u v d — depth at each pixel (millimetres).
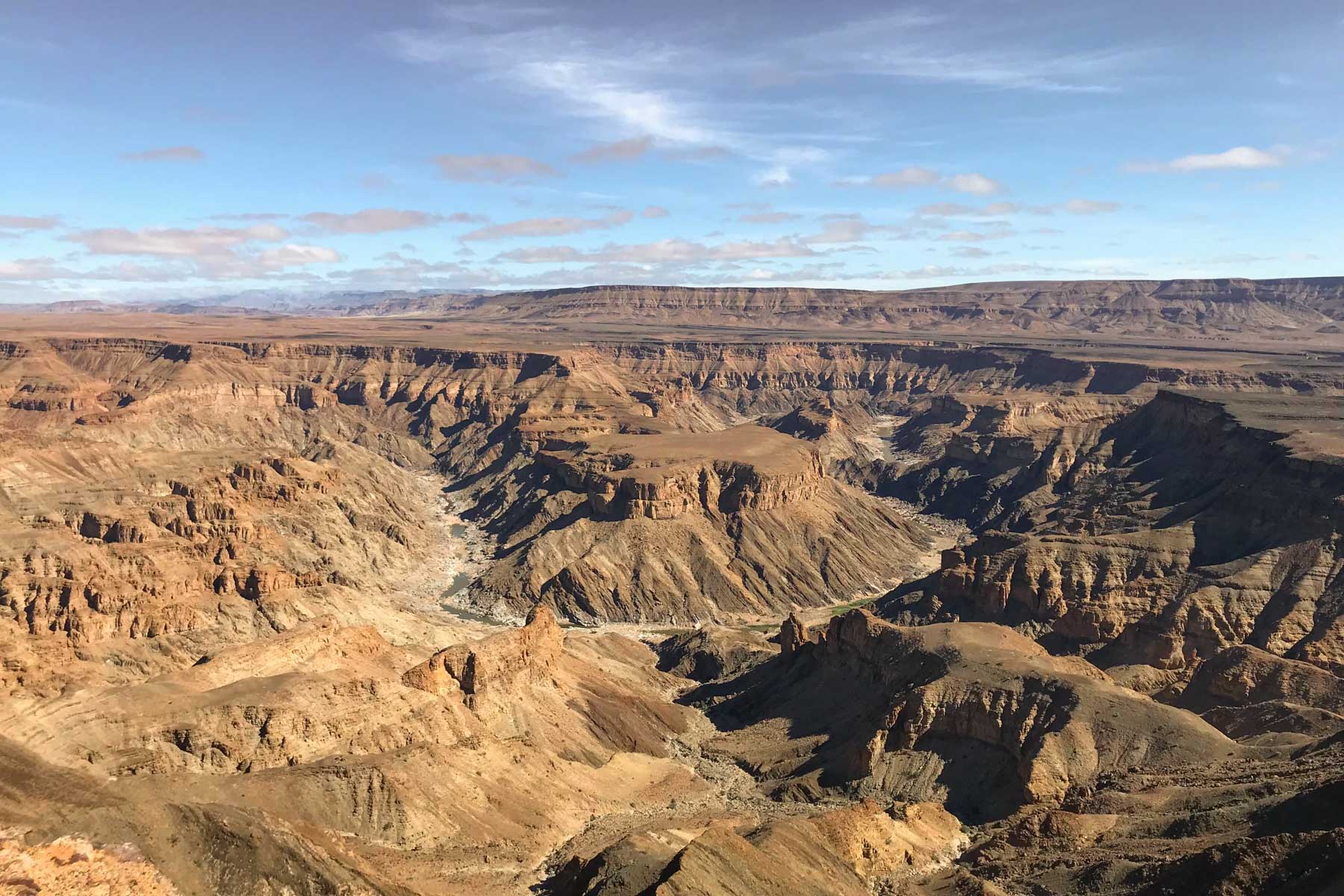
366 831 98562
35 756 86688
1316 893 73250
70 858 71500
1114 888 86375
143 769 99812
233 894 75125
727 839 88062
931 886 94938
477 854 99812
